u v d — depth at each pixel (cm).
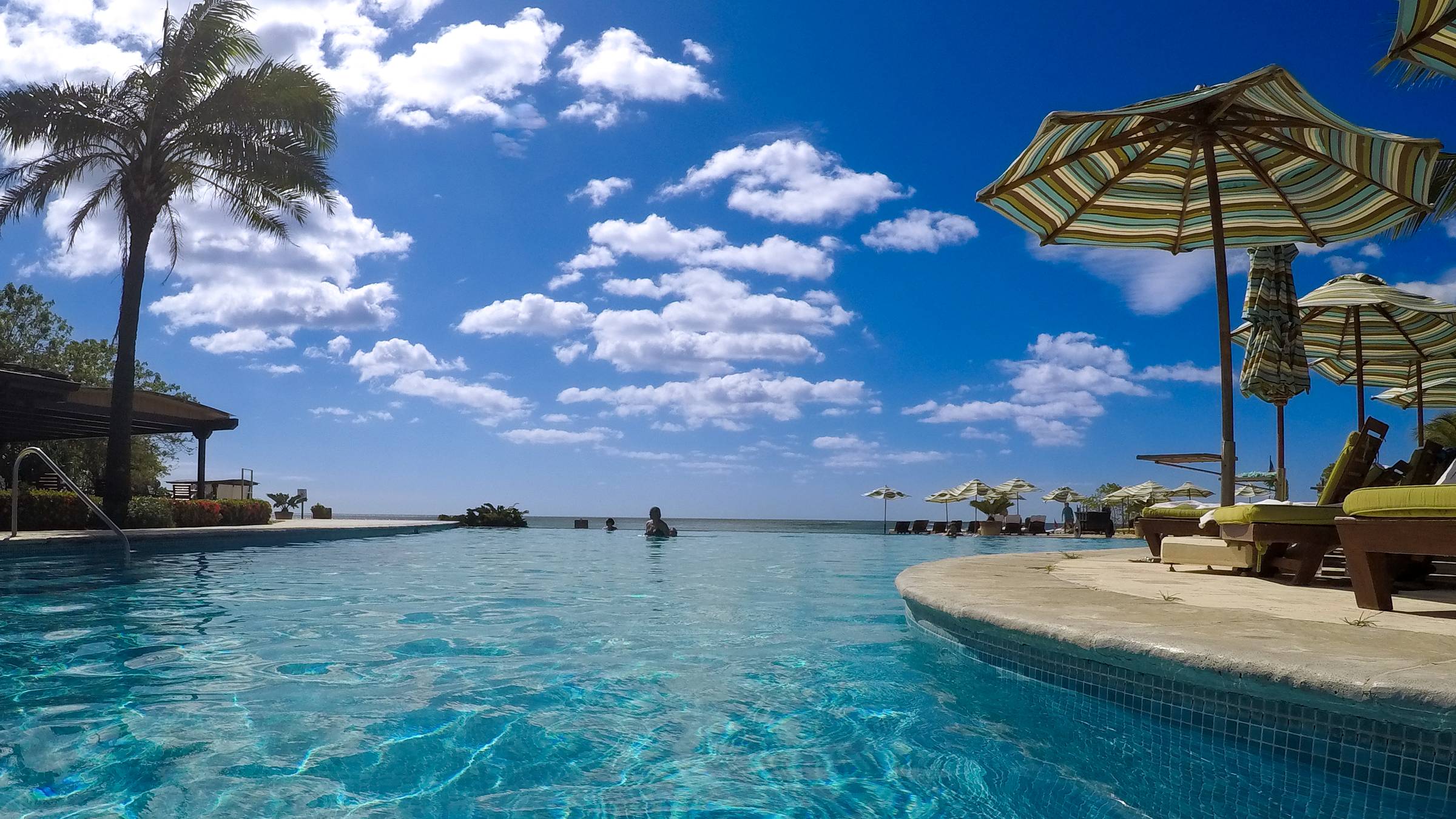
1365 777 234
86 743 299
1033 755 285
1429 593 453
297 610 658
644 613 647
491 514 3072
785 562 1315
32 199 1492
